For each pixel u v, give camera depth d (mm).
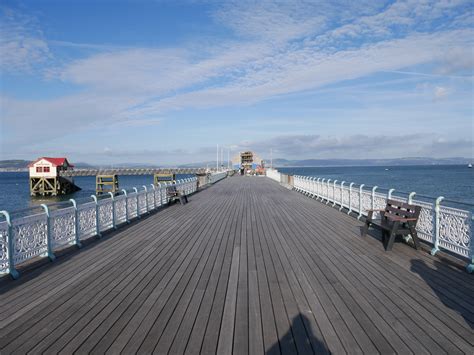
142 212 11906
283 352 3160
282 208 13539
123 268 5766
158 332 3537
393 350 3168
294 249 6969
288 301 4320
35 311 4066
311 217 11195
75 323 3750
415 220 6648
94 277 5309
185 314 3959
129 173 87625
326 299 4371
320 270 5578
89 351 3189
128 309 4102
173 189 15445
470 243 5418
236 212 12445
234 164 66812
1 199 43438
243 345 3285
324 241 7680
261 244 7418
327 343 3305
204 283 5000
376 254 6539
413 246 7062
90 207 7938
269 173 45250
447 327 3582
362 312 3975
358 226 9547
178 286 4879
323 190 16141
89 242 7703
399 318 3805
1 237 5141
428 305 4145
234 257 6395
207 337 3436
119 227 9578
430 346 3225
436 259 6160
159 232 8859
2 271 5176
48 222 6254
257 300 4355
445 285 4824
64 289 4793
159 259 6301
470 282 4938
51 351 3191
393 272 5434
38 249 5961
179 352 3168
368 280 5070
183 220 10766
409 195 7500
